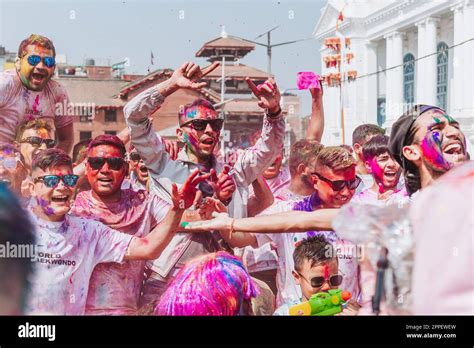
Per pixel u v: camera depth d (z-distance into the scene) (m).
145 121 2.94
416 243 1.19
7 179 2.92
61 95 2.94
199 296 2.91
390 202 3.05
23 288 2.93
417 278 1.14
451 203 1.15
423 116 2.99
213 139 3.00
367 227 1.56
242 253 3.03
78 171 2.96
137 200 2.99
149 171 2.99
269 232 2.88
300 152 3.08
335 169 3.07
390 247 1.53
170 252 2.97
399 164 3.05
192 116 2.98
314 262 2.99
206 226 2.96
